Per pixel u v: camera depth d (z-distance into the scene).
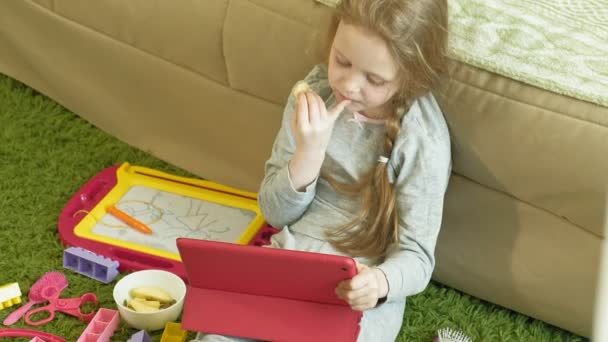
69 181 1.68
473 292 1.46
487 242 1.38
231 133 1.61
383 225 1.27
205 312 1.22
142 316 1.33
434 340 1.38
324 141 1.22
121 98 1.74
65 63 1.78
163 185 1.65
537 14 1.35
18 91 1.89
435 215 1.27
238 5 1.43
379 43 1.14
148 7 1.54
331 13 1.32
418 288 1.25
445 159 1.27
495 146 1.26
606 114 1.16
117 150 1.77
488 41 1.26
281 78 1.44
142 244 1.51
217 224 1.57
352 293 1.13
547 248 1.32
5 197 1.62
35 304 1.40
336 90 1.22
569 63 1.23
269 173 1.35
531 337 1.41
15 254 1.50
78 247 1.48
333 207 1.33
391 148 1.26
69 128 1.82
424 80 1.22
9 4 1.77
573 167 1.20
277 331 1.20
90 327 1.33
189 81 1.60
